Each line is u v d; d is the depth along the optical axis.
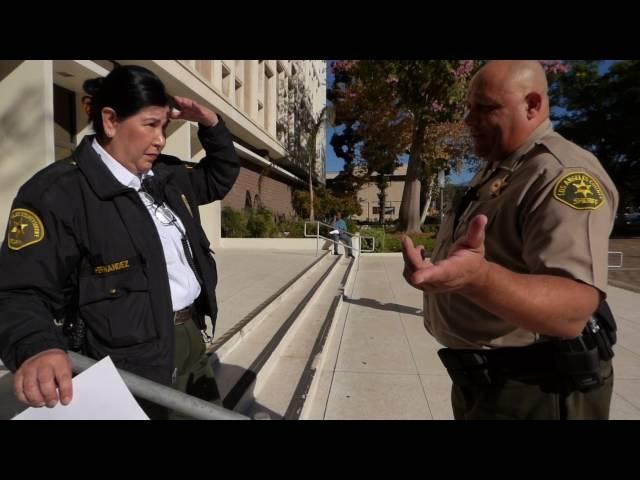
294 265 8.78
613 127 25.56
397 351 4.47
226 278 6.96
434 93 13.19
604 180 1.26
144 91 1.43
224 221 14.57
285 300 5.65
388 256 13.44
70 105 7.76
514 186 1.34
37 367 1.09
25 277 1.27
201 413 1.18
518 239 1.32
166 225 1.66
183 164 1.97
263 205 20.42
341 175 34.47
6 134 4.82
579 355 1.34
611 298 7.04
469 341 1.50
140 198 1.50
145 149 1.49
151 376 1.44
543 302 1.03
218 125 1.97
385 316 5.87
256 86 18.45
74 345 1.45
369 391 3.52
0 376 2.52
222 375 3.07
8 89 4.80
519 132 1.42
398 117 20.83
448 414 3.12
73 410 1.15
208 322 4.12
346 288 7.67
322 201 23.05
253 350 3.65
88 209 1.38
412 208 17.94
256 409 2.87
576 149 1.31
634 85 24.09
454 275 0.96
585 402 1.38
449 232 1.71
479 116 1.49
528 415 1.41
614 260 7.15
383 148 24.78
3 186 4.82
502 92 1.41
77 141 7.88
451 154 21.38
